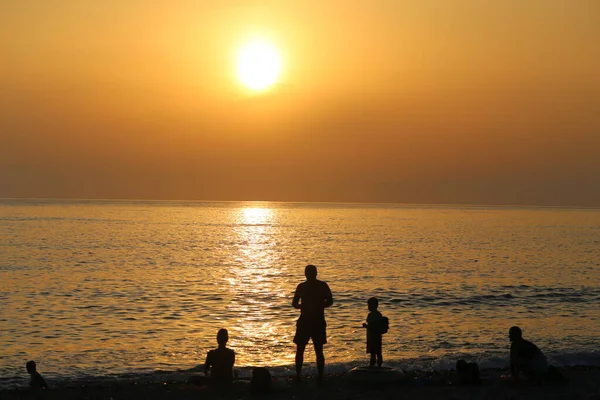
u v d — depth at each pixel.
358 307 56.81
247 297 63.72
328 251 129.00
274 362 34.47
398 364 32.56
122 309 55.03
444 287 73.19
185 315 52.12
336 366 31.48
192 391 24.42
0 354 37.22
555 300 62.78
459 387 24.88
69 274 83.75
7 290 67.50
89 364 34.75
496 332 44.59
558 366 30.69
